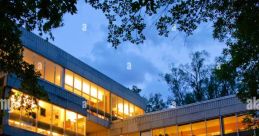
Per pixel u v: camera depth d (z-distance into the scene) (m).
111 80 42.03
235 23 14.97
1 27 13.86
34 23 14.15
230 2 13.55
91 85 38.84
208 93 44.88
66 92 32.47
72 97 33.06
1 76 26.36
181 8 13.29
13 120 26.52
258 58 18.39
